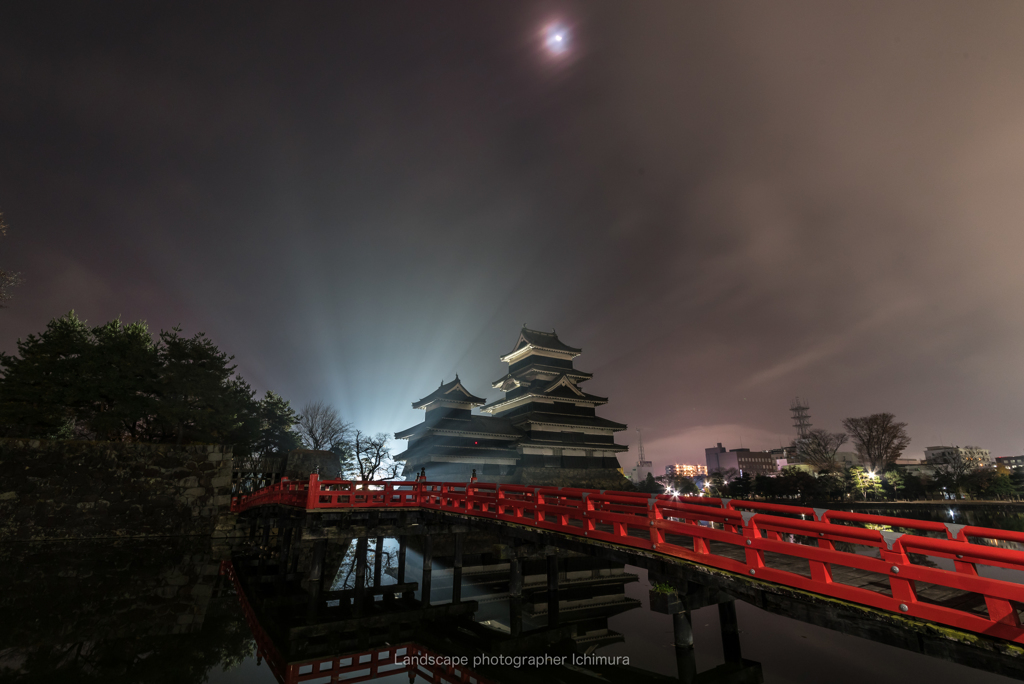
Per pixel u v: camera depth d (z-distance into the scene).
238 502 40.44
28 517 35.06
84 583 23.22
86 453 37.66
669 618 18.92
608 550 13.61
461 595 22.88
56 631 16.33
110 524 37.06
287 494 25.66
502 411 60.44
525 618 19.08
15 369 39.28
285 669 13.75
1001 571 21.48
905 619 7.57
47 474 36.25
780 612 9.57
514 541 18.97
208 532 39.50
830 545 11.09
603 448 54.50
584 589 24.89
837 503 87.12
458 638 16.58
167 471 39.72
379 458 62.19
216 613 19.14
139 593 21.75
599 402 57.84
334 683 12.87
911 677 11.89
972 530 7.20
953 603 8.01
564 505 15.58
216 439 46.94
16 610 18.50
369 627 17.70
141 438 45.97
